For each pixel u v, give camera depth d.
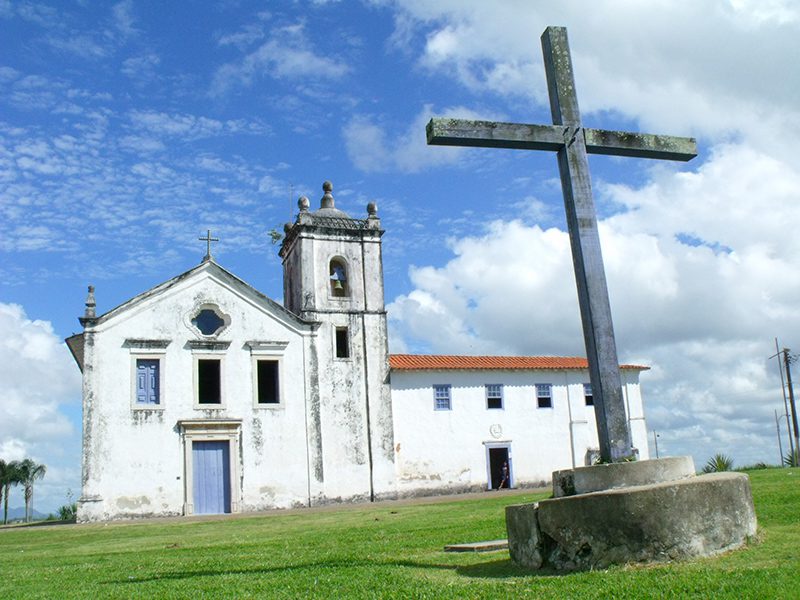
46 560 14.71
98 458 29.17
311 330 33.75
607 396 9.35
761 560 7.62
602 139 10.23
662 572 7.39
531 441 36.94
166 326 31.22
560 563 8.33
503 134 9.86
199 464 30.73
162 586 9.31
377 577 8.80
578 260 9.81
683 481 8.27
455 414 35.88
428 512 21.31
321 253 35.09
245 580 9.34
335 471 32.97
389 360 35.03
